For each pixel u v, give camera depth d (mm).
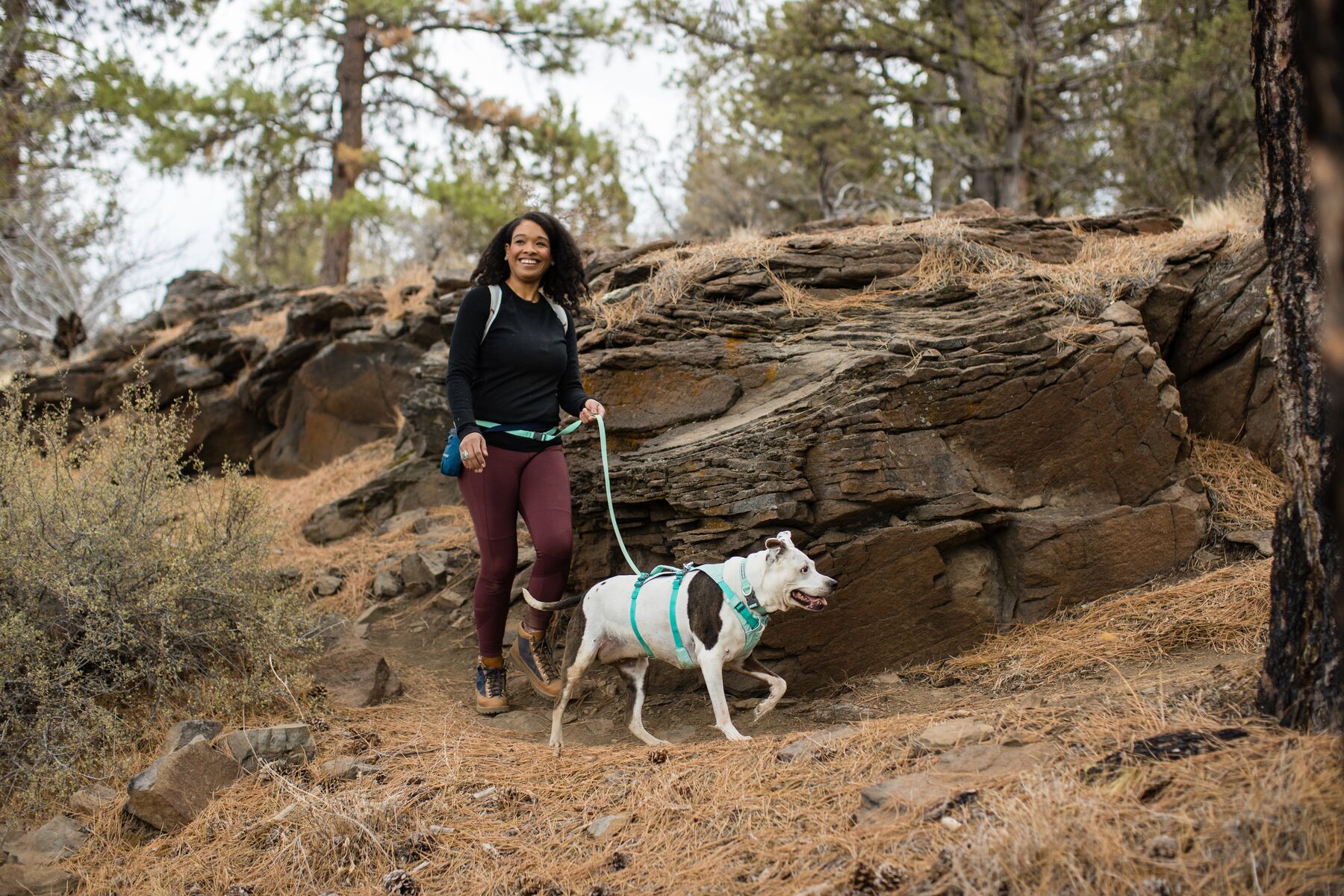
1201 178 15602
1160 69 16078
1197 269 6062
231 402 10508
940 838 2730
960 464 5164
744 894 2809
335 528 7875
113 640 4656
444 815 3713
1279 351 2963
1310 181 2799
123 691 4719
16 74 13328
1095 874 2414
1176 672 4000
